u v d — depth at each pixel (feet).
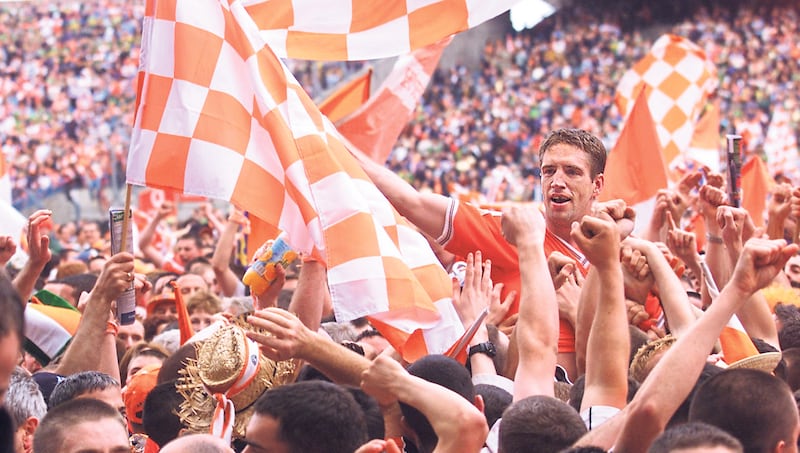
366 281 14.11
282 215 14.89
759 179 29.68
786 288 20.83
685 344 10.45
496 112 94.94
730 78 95.55
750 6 100.94
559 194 16.40
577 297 15.75
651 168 24.58
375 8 16.99
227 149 14.90
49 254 15.14
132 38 100.42
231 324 13.06
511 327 15.80
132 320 14.97
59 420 11.75
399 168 90.43
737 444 9.59
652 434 10.30
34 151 91.25
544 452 10.78
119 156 91.35
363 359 11.66
